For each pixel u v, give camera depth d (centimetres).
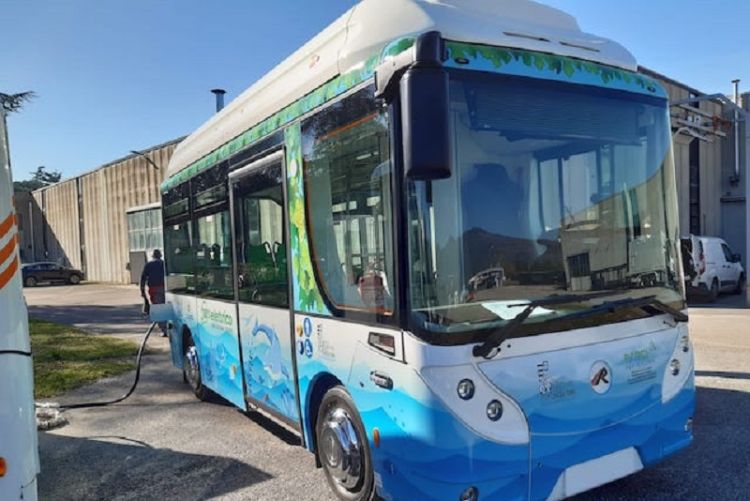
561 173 342
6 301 296
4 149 302
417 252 303
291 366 448
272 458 515
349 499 387
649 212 376
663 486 410
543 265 329
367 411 350
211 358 645
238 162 537
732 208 2369
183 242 736
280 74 468
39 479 494
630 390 347
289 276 444
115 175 3747
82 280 4009
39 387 816
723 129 2223
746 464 443
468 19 341
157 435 600
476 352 299
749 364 771
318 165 396
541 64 340
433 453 295
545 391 315
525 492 311
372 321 341
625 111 369
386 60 310
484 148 319
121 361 1012
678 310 376
